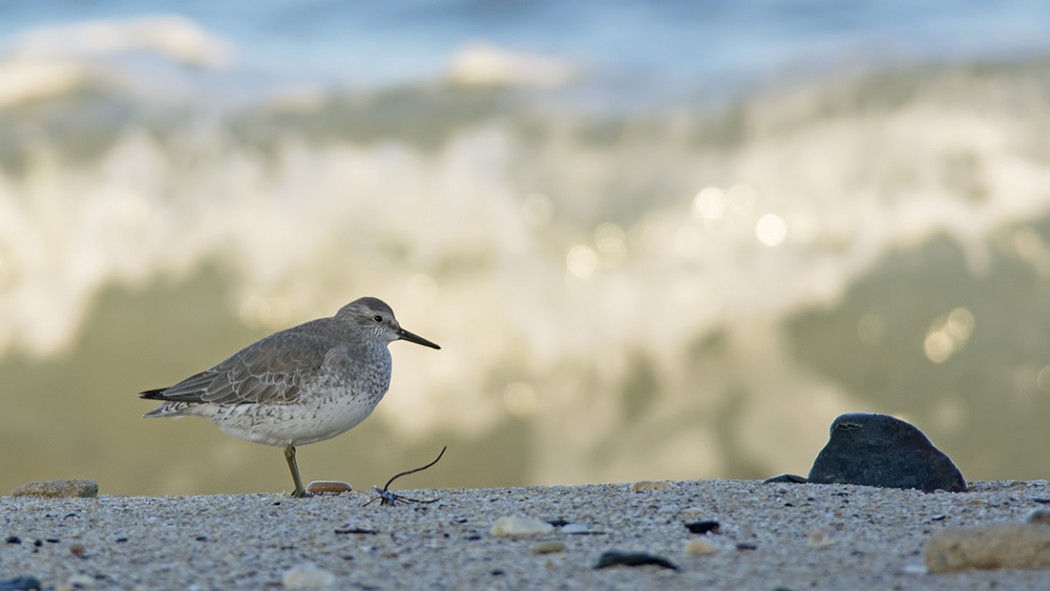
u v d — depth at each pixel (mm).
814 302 15664
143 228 16516
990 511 6922
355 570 5988
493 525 6699
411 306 15805
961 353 15250
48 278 16234
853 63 18203
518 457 15141
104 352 15828
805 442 15070
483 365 15539
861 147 16750
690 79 18875
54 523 6926
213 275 16219
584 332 15680
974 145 16547
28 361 15789
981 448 14875
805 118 17359
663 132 17547
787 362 15453
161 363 15711
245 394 8305
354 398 8500
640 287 15867
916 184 16297
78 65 19109
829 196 16375
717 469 14977
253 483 14906
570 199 16625
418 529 6727
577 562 6055
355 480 14938
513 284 15969
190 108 18203
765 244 16078
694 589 5590
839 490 7551
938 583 5547
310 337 8555
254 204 16672
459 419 15297
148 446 15227
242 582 5832
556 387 15484
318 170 17000
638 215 16406
